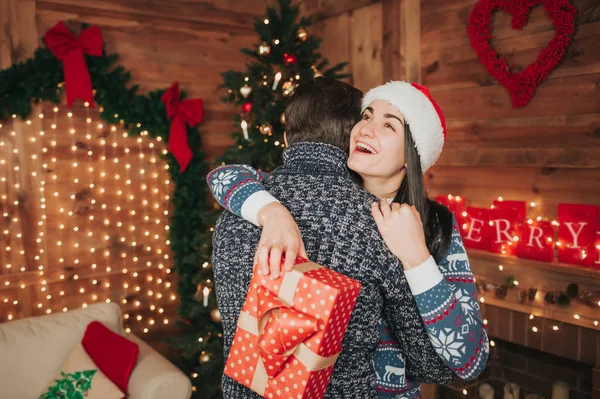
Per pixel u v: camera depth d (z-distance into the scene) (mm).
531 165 2623
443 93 3092
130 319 3602
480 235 2807
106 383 2279
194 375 3092
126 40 3531
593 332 2346
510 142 2742
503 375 3057
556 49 2471
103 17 3428
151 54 3645
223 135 4012
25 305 3178
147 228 3648
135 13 3529
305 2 4152
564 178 2535
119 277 3547
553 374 2822
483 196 2916
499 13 2742
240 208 877
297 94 1036
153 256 3666
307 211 855
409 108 1058
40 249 3232
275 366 758
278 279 770
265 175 1038
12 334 2486
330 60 3977
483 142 2879
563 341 2461
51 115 3242
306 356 746
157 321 3707
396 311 873
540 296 2500
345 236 832
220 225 933
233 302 878
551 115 2559
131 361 2355
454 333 856
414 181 1073
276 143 2893
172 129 3529
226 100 3168
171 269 3750
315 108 1009
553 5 2473
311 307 735
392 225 832
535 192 2662
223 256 893
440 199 3064
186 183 3619
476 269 2789
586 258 2367
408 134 1073
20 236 3160
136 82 3596
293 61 2971
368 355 886
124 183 3543
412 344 900
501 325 2715
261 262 779
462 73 2971
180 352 3787
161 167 3688
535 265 2502
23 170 3158
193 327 3289
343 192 875
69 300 3352
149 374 2348
